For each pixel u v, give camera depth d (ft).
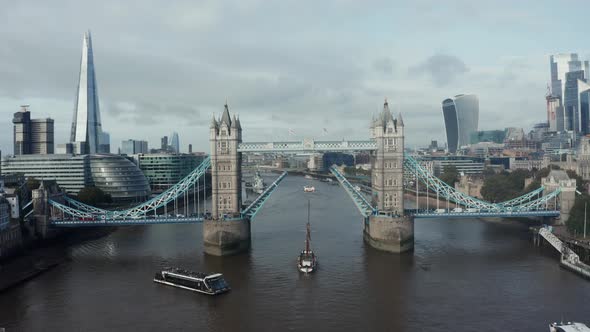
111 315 337.11
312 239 583.17
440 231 638.53
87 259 497.87
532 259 482.28
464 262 470.80
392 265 459.32
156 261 485.56
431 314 334.03
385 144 543.80
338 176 610.24
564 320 322.34
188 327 315.99
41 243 558.56
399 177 542.98
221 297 372.58
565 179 630.33
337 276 424.05
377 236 524.11
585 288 387.14
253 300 364.99
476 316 330.13
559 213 599.16
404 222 520.01
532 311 338.13
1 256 467.52
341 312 339.16
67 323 322.96
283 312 339.98
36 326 317.63
